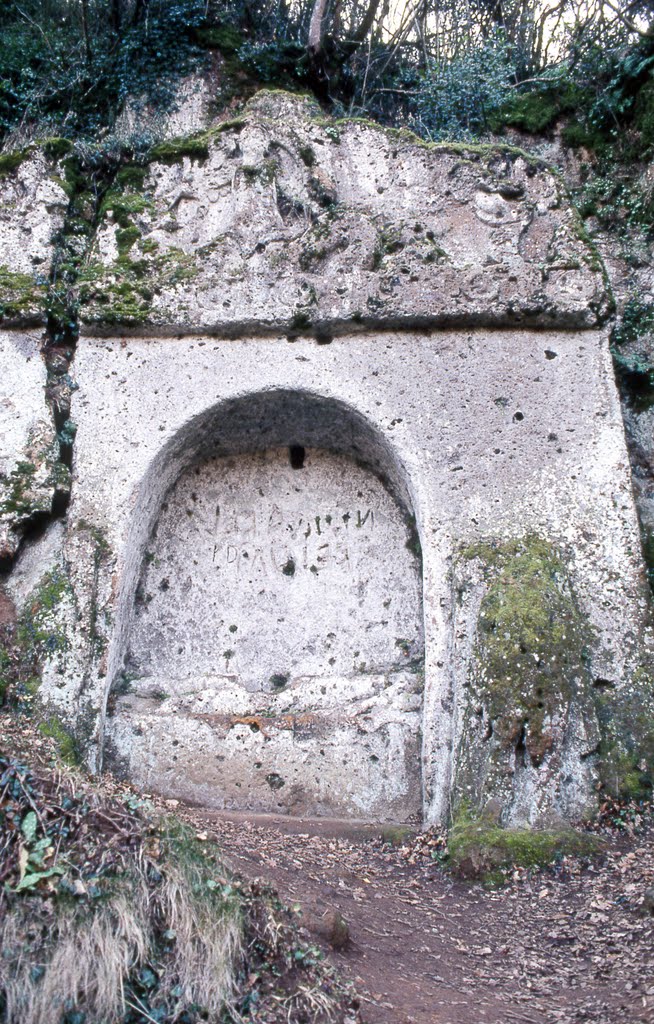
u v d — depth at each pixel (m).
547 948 4.85
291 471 8.32
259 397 7.61
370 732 7.11
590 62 9.73
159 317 7.68
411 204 8.04
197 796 7.04
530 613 6.42
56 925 3.76
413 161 8.14
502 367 7.56
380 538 8.06
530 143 9.91
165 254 7.97
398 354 7.62
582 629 6.73
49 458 7.51
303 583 8.07
